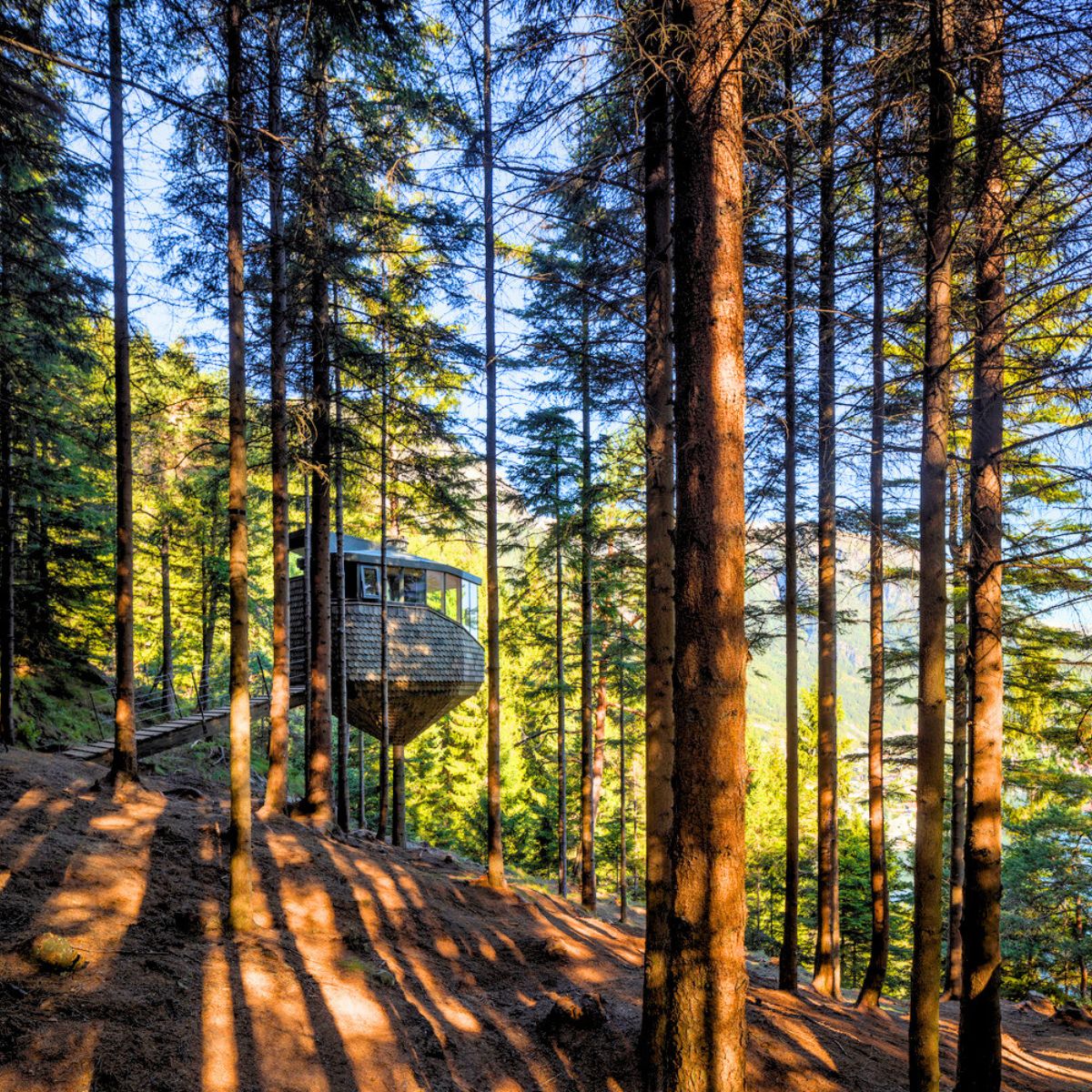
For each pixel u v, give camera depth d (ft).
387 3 23.09
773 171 21.21
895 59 18.12
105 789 31.22
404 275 39.34
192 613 78.84
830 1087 22.82
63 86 24.13
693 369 13.15
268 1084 16.78
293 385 39.68
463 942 29.84
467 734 93.35
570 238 25.44
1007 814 50.44
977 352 23.04
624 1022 23.93
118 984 18.10
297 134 29.96
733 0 12.97
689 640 12.90
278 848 31.71
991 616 23.00
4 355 37.32
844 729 124.77
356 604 56.03
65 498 48.37
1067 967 63.10
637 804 91.09
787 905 33.17
